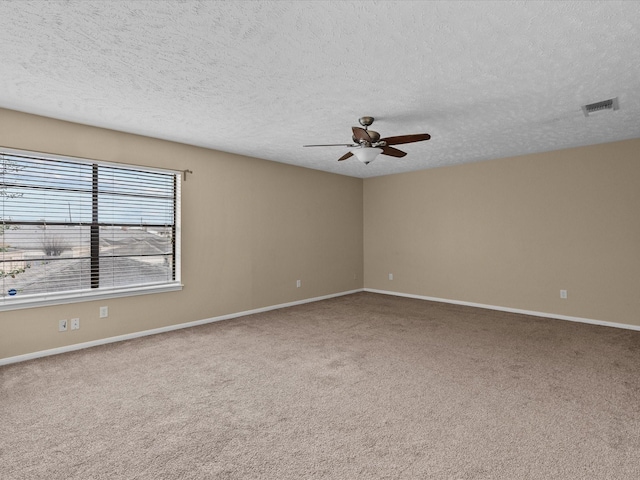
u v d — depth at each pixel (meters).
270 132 4.12
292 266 5.98
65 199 3.74
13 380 3.01
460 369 3.24
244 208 5.28
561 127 3.98
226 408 2.56
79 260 3.84
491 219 5.73
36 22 2.00
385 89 2.92
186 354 3.65
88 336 3.87
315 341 4.07
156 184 4.41
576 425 2.32
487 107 3.34
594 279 4.84
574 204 4.97
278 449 2.08
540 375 3.10
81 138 3.80
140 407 2.57
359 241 7.29
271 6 1.86
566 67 2.54
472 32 2.10
